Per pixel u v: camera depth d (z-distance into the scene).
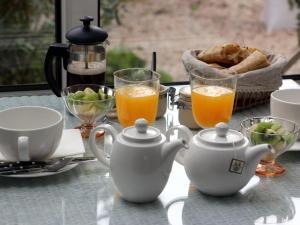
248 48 1.77
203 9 2.64
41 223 1.12
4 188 1.24
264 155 1.22
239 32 2.67
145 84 1.50
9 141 1.26
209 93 1.46
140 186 1.17
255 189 1.26
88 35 1.59
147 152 1.15
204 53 1.71
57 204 1.19
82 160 1.34
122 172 1.16
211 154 1.19
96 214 1.15
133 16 2.50
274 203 1.21
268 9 2.63
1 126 1.35
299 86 1.88
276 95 1.52
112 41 2.48
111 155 1.18
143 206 1.19
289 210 1.18
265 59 1.67
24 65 2.13
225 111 1.47
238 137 1.21
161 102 1.59
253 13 2.65
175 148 1.17
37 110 1.38
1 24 2.06
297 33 2.63
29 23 2.08
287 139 1.30
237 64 1.68
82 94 1.46
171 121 1.59
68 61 1.64
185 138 1.31
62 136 1.42
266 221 1.14
